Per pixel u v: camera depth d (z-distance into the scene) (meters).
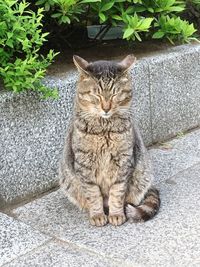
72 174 1.07
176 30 1.45
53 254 0.93
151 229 1.00
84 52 1.47
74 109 1.04
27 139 1.12
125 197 1.08
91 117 0.98
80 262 0.91
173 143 1.45
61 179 1.11
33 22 1.12
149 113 1.40
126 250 0.94
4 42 1.09
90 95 0.97
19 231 1.01
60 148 1.20
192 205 1.09
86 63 0.98
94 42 1.54
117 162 1.02
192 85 1.51
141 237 0.98
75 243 0.97
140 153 1.08
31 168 1.15
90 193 1.03
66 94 1.18
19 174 1.12
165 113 1.45
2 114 1.07
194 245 0.94
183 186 1.18
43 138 1.16
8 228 1.02
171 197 1.13
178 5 1.54
